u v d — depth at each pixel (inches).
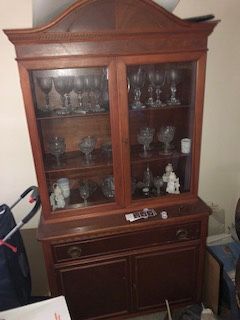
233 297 68.3
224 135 81.4
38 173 58.6
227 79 75.6
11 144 69.6
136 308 71.6
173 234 65.5
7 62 63.4
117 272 66.2
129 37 51.9
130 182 63.5
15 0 60.3
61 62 51.7
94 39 50.9
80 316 69.2
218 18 70.1
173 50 54.9
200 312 70.6
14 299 55.9
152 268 67.9
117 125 57.9
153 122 67.6
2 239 54.4
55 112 60.1
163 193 68.8
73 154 67.6
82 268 63.6
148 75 60.9
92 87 59.3
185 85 63.2
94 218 63.9
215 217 88.6
